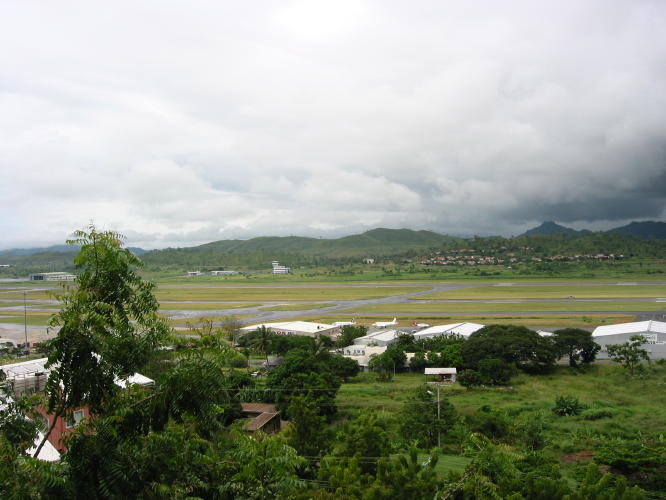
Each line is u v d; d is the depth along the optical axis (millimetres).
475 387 64250
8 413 12422
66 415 11867
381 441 30703
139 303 12570
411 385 65938
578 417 49938
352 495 17531
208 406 12297
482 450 18906
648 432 44531
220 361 12656
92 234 12555
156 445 11477
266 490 12227
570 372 71562
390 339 88875
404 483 18344
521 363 72688
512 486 17812
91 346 11227
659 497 30797
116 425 11453
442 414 46031
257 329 92500
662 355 75312
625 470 35250
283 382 55562
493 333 78750
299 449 31656
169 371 12203
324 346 82062
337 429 46000
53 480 9898
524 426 45812
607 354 80188
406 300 171875
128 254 12727
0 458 10414
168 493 11594
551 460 32969
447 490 16906
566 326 102562
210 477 13008
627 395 58562
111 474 10664
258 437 14188
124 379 12164
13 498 9688
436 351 78875
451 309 140625
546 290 193250
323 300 178875
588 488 18531
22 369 36469
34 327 115812
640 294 166750
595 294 171125
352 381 70062
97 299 11938
